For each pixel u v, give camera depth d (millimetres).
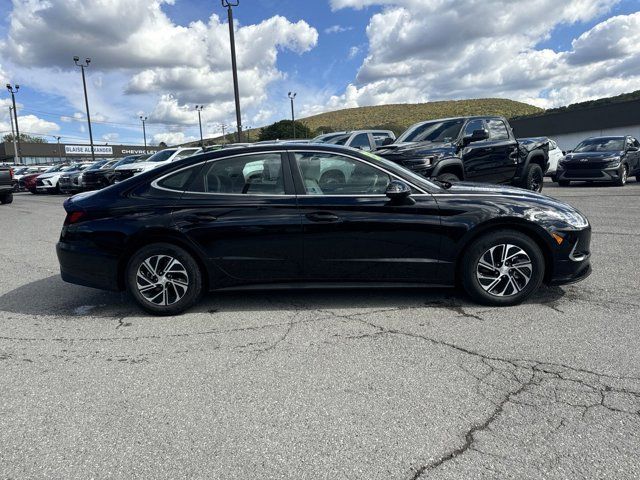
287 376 3078
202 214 4168
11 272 6215
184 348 3574
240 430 2498
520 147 10016
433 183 4387
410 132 9969
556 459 2195
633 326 3695
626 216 8820
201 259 4211
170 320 4184
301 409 2682
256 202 4184
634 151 15750
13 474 2195
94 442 2432
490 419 2527
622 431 2389
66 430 2545
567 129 40219
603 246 6375
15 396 2918
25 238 9078
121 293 5086
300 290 4305
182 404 2775
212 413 2670
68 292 5203
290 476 2133
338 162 4250
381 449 2305
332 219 4105
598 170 14273
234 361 3324
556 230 4102
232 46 17734
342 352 3412
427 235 4117
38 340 3811
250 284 4281
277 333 3801
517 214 4082
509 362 3170
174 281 4246
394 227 4102
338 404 2721
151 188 4324
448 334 3664
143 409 2734
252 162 4289
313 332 3795
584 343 3416
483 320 3924
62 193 22734
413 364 3189
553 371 3025
